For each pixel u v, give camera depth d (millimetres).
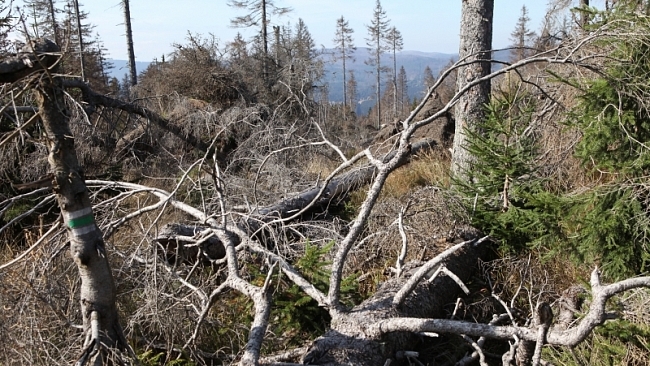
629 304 3727
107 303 2602
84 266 2521
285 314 3889
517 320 4234
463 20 6449
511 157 4879
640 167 4027
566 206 4352
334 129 16797
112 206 4668
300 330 3961
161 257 4270
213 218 4344
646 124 4078
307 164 9344
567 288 4363
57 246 3605
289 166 8656
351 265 5094
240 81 14453
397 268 4062
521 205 5047
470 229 4996
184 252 4504
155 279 3555
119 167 6590
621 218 3955
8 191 5344
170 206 6332
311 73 16188
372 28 45531
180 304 3711
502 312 4324
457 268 4422
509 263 4680
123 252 4234
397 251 5102
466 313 4281
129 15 21859
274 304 3891
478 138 5168
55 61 2336
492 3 6312
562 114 5430
